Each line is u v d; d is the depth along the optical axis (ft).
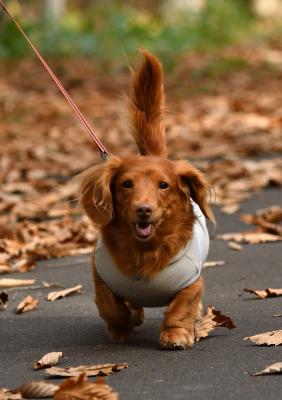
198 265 18.39
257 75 71.77
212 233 28.84
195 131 48.57
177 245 18.06
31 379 16.26
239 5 116.16
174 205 18.12
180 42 80.84
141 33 78.33
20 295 22.94
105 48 74.49
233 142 44.47
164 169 18.21
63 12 98.37
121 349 18.10
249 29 107.04
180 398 14.66
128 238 17.98
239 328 18.99
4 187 36.09
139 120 20.84
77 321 20.43
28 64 71.82
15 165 40.98
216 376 15.72
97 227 18.49
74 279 24.34
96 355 17.70
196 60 76.33
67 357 17.65
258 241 27.37
